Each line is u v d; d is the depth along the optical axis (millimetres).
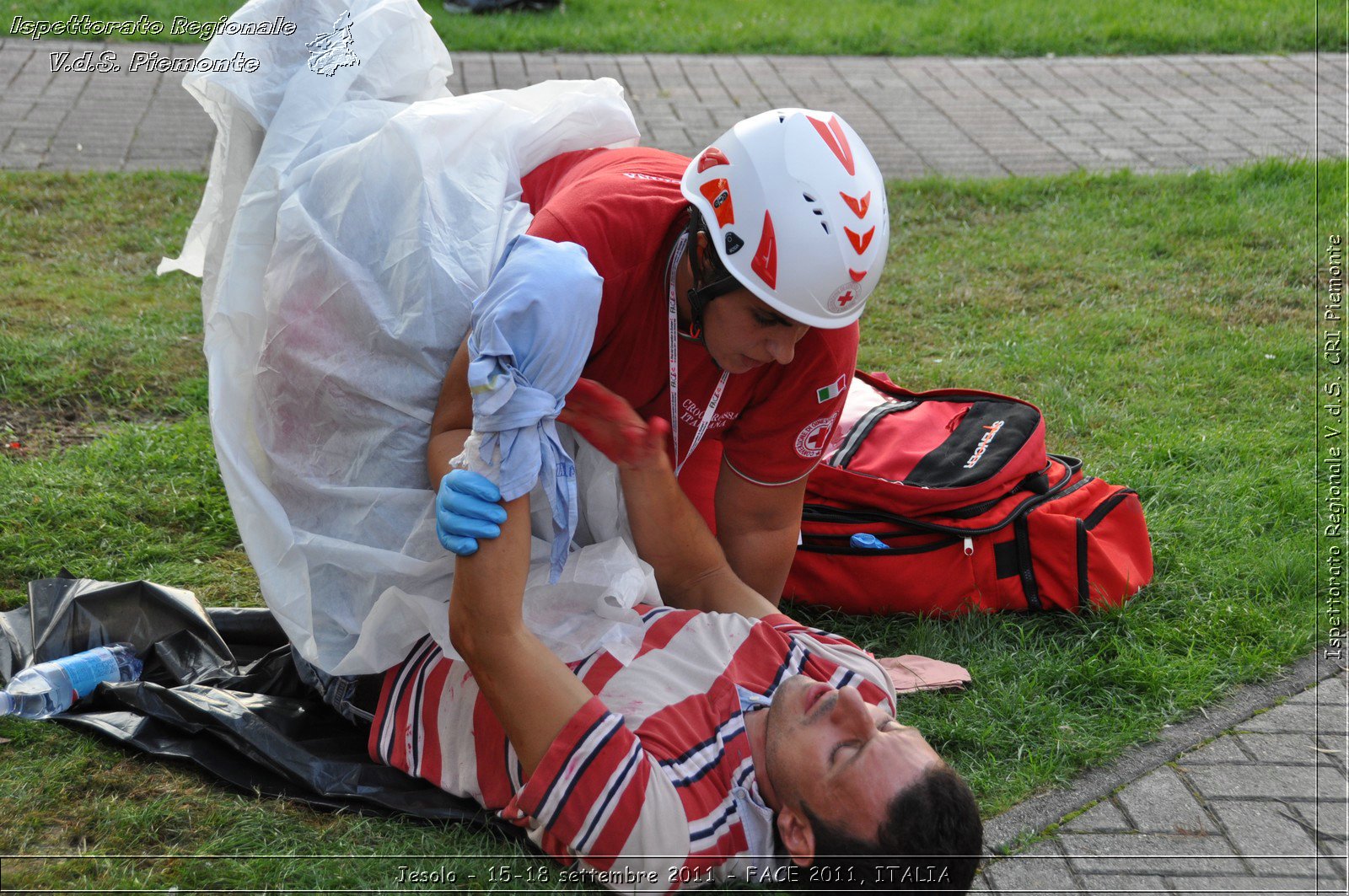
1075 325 7668
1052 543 4805
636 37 14117
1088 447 6242
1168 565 5223
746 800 3436
